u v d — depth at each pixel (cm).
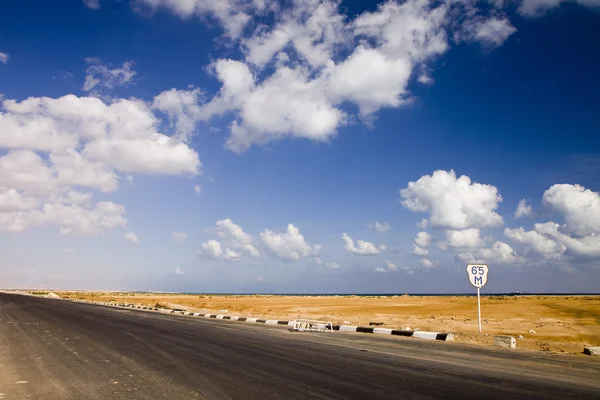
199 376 1020
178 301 8888
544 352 1407
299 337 1906
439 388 880
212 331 2194
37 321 2717
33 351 1457
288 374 1035
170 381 966
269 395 831
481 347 1538
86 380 987
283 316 3616
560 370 1077
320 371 1073
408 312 4262
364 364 1172
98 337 1878
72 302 6606
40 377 1028
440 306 5441
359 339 1817
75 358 1305
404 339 1822
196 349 1498
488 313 4003
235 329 2325
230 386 910
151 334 2016
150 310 4791
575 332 2306
